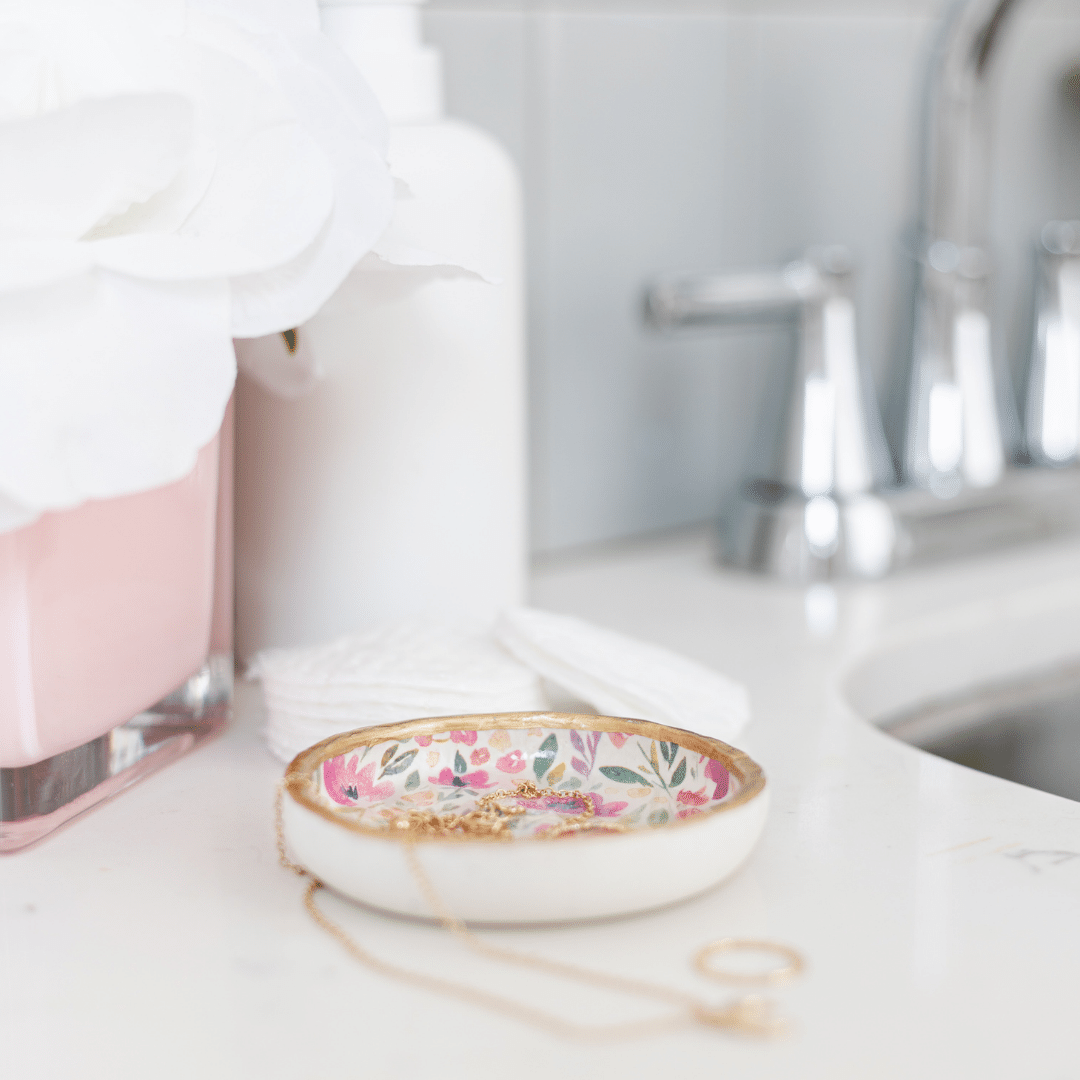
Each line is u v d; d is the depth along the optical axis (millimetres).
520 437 624
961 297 747
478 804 502
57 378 448
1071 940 466
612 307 763
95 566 498
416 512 600
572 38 733
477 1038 438
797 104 809
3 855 500
